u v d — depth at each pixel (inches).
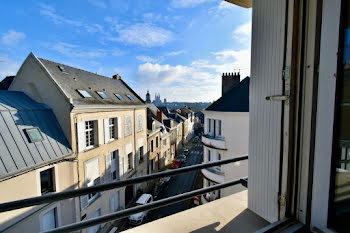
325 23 40.5
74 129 365.1
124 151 543.5
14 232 259.8
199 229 57.7
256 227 57.9
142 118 667.4
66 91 391.5
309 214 44.4
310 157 43.7
